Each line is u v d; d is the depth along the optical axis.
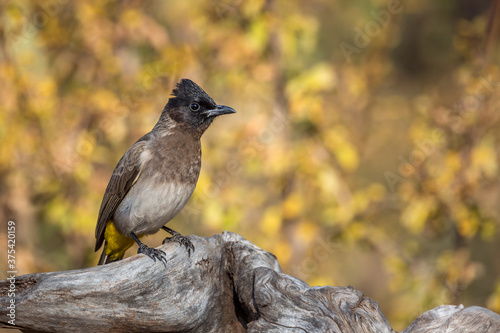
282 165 13.14
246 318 7.91
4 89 13.05
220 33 13.51
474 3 21.17
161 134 8.84
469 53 14.10
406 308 13.99
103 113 13.34
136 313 7.39
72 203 13.82
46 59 14.34
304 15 15.34
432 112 13.75
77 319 7.25
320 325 7.02
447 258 13.66
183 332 7.70
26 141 13.19
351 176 15.14
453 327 7.16
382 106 15.61
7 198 13.71
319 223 14.30
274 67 13.52
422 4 19.00
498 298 13.14
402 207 14.54
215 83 13.92
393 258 14.12
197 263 7.64
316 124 13.46
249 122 13.34
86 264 14.60
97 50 13.66
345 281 17.52
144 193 8.60
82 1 13.66
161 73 13.44
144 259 7.50
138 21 13.64
